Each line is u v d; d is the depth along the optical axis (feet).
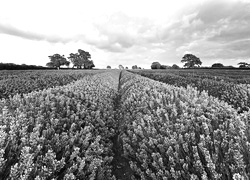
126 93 33.12
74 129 12.40
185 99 17.07
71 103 17.13
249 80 47.96
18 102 14.97
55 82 46.24
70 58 327.47
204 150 7.22
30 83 37.63
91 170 8.45
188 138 9.04
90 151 9.93
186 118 11.30
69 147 9.40
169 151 8.48
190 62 294.87
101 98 25.22
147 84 33.71
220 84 33.91
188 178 7.09
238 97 21.35
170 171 7.86
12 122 8.98
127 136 14.74
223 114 11.73
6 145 7.18
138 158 10.36
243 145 7.71
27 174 5.98
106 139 14.83
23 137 8.11
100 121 16.11
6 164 6.89
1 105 14.06
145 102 18.71
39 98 15.90
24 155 6.58
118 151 14.55
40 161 7.27
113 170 11.97
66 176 6.82
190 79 50.62
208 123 10.03
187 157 7.84
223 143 7.98
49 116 12.68
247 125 9.41
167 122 11.64
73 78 67.46
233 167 6.59
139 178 9.76
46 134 9.79
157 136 10.77
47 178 6.99
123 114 22.59
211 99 15.75
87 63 330.13
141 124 13.10
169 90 22.41
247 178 5.98
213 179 6.54
